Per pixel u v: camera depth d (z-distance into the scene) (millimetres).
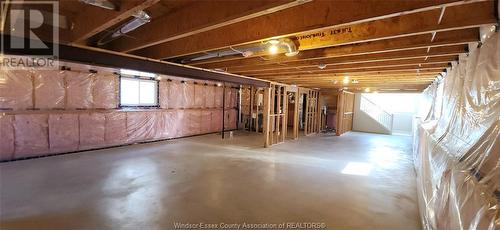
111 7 1794
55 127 5387
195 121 8938
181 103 8367
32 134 5074
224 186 3742
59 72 5375
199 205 3053
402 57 3062
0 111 4676
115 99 6461
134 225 2543
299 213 2910
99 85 6090
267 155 5922
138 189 3518
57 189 3439
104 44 2963
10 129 4801
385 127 11094
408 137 9859
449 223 1622
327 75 5301
